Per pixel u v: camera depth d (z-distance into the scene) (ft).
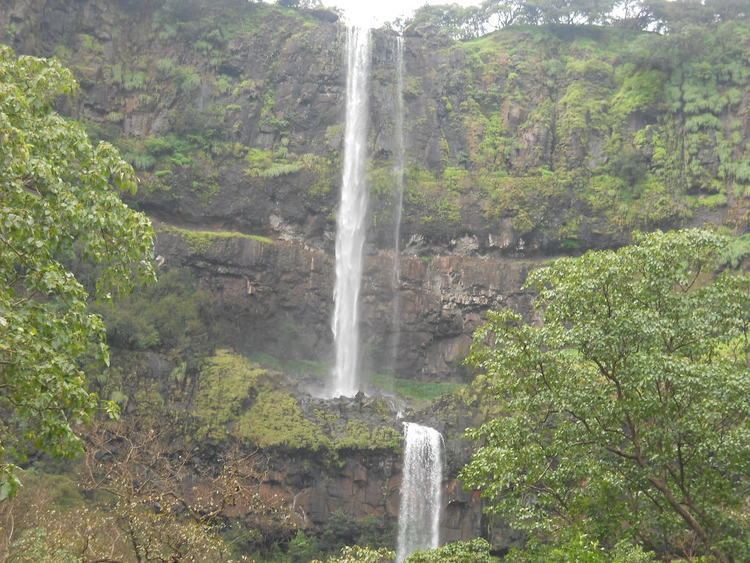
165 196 201.26
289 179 214.28
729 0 257.14
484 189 221.46
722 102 224.53
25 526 101.14
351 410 175.83
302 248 211.61
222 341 191.83
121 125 209.77
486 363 79.66
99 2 217.97
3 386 58.18
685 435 74.43
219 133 214.69
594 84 238.07
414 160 228.84
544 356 77.82
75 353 61.77
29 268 61.16
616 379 76.23
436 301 213.66
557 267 81.61
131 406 156.35
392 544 160.35
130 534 73.20
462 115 236.63
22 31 199.41
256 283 203.51
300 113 227.20
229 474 96.94
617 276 76.48
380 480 164.66
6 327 55.77
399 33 247.29
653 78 231.50
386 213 219.61
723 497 75.66
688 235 79.36
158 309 176.04
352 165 224.94
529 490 82.84
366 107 231.71
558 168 224.53
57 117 68.64
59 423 57.67
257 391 169.78
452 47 246.27
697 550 84.38
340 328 211.20
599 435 75.92
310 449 160.76
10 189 59.93
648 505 80.18
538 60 247.09
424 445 167.22
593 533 76.89
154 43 221.25
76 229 66.18
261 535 151.43
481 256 217.56
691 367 72.18
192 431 158.40
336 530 157.79
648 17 275.39
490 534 159.84
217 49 225.97
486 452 79.56
